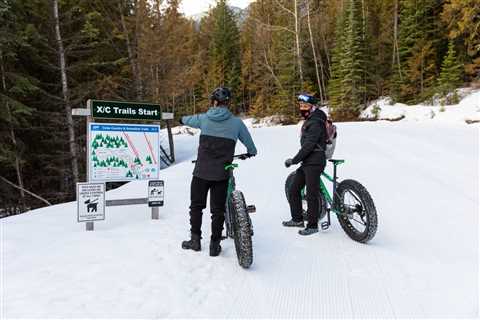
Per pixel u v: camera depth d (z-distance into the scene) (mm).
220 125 4078
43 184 14672
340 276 3717
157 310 3021
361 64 34125
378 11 41219
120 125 5453
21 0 12367
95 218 5148
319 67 45625
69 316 2891
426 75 31750
